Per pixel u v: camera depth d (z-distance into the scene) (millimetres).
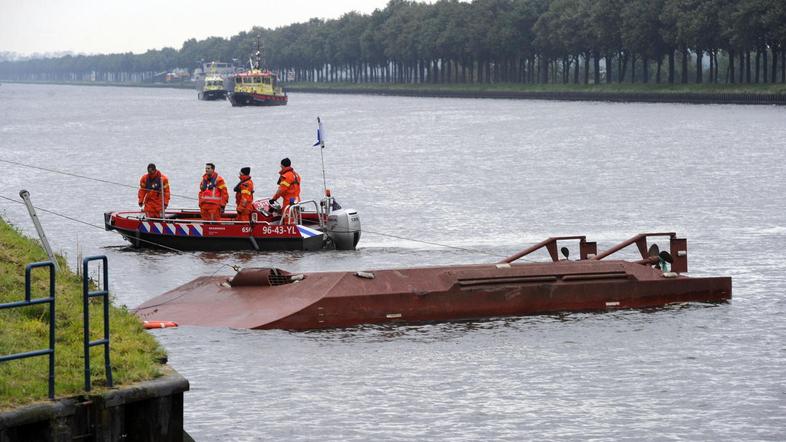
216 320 49281
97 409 28328
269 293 51344
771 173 131000
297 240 73812
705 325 49594
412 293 50562
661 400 38406
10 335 33031
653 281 53969
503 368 42531
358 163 158750
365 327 49219
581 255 57406
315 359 43531
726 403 38062
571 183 122688
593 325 49812
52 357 28125
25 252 43094
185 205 105812
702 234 80625
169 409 29469
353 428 35469
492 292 51719
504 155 169375
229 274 64688
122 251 74562
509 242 78000
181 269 66688
